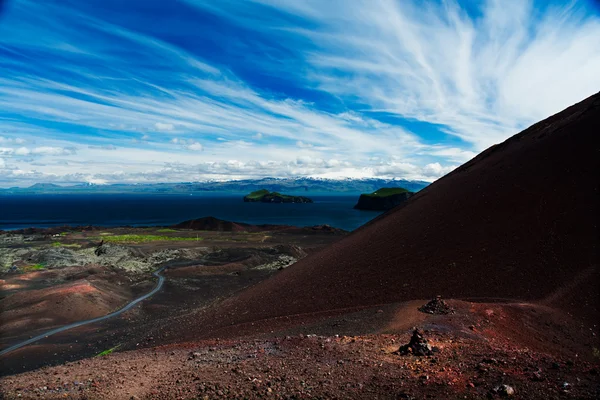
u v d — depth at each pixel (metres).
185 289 55.69
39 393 11.91
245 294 40.94
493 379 10.07
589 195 27.33
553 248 24.75
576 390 8.87
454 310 19.33
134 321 41.56
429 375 10.83
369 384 10.72
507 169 37.97
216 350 18.73
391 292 27.36
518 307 19.77
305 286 34.75
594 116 35.66
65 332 37.25
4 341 34.66
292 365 13.30
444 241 32.00
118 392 11.94
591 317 18.75
